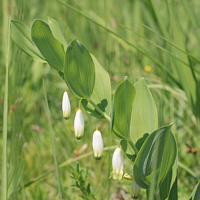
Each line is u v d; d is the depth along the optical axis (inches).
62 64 29.0
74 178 32.4
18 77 34.6
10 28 29.2
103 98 29.7
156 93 46.4
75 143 41.4
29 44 29.4
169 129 28.3
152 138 28.2
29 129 45.3
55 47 28.7
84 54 28.5
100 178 35.9
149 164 28.6
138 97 29.9
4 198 28.8
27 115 49.0
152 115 29.8
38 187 35.4
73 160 36.0
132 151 29.6
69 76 28.6
